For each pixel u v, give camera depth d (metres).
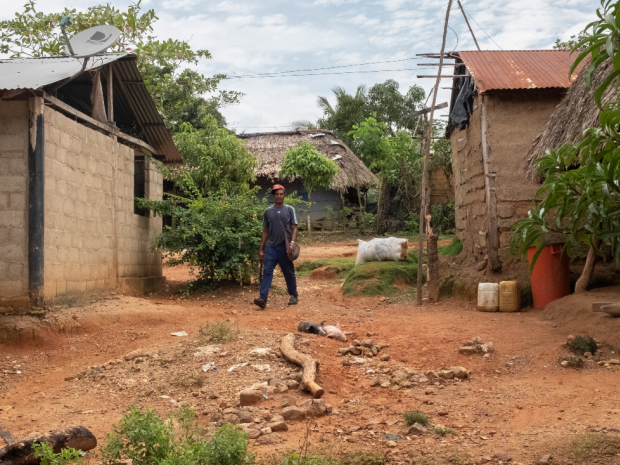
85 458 3.18
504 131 9.38
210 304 9.33
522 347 5.69
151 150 11.58
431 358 5.57
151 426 2.71
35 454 2.79
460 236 11.52
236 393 4.43
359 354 5.81
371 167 29.88
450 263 10.71
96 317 7.35
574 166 8.01
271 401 4.23
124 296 8.91
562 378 4.64
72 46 9.02
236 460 2.68
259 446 3.30
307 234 22.48
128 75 9.95
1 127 7.13
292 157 22.36
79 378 5.31
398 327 7.03
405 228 23.75
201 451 2.66
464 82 11.16
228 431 2.84
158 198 12.05
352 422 3.80
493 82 9.40
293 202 11.99
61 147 7.62
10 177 7.09
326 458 2.97
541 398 4.14
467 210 10.80
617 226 6.49
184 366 5.27
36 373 5.74
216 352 5.58
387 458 3.11
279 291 10.55
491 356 5.52
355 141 32.09
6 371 5.79
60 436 3.15
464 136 11.04
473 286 9.07
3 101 7.13
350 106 36.69
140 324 7.42
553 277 7.78
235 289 10.58
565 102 8.04
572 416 3.64
